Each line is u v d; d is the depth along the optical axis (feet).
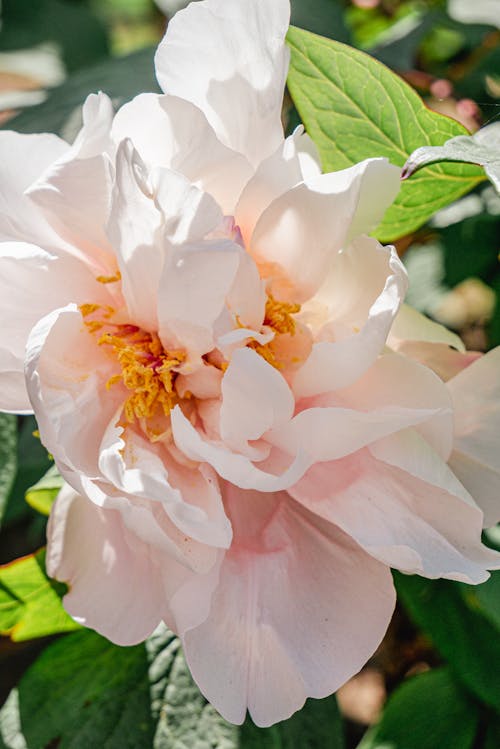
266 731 1.70
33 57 2.37
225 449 1.49
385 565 1.51
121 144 1.44
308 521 1.54
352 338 1.46
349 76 1.57
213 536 1.44
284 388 1.45
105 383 1.52
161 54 1.52
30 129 1.93
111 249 1.53
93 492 1.44
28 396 1.45
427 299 1.93
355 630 1.50
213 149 1.50
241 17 1.49
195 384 1.52
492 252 1.93
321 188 1.48
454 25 2.05
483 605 1.64
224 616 1.50
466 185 1.64
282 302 1.53
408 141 1.61
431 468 1.48
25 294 1.52
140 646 1.73
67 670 1.72
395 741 1.75
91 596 1.52
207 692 1.46
